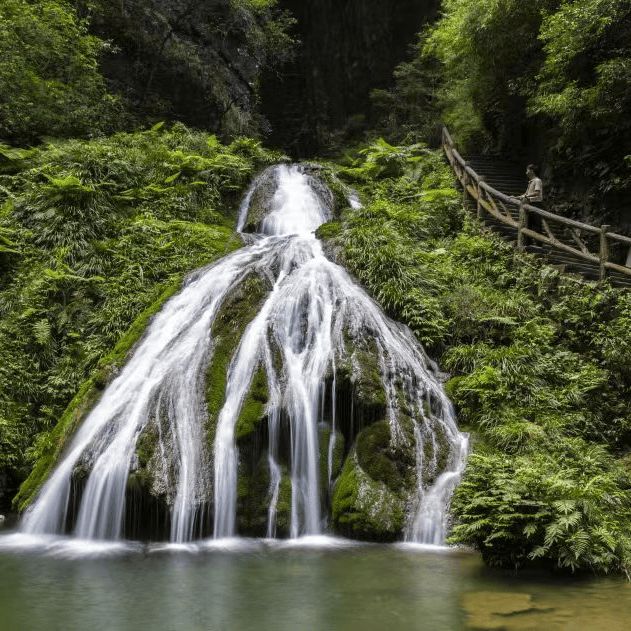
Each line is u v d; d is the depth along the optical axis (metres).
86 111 17.67
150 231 12.95
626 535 6.46
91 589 5.30
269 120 32.00
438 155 19.17
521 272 11.50
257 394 8.10
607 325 9.79
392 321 9.80
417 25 29.36
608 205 14.67
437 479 7.56
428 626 4.45
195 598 5.07
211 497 7.20
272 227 14.79
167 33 22.52
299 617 4.64
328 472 7.73
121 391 8.52
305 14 32.88
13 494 9.02
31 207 13.13
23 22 16.47
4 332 10.81
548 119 17.53
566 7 13.45
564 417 8.51
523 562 6.03
